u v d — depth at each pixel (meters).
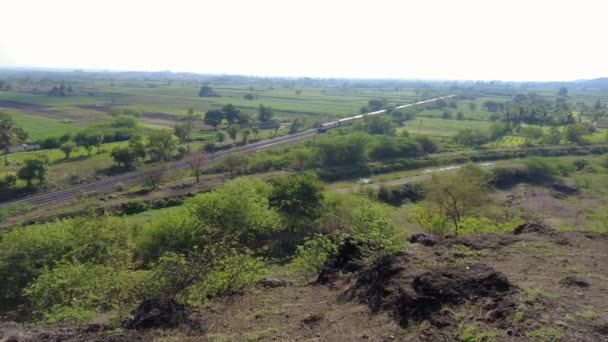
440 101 181.38
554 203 58.91
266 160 74.12
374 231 18.91
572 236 18.97
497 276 12.61
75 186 61.38
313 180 45.12
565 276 13.79
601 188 67.88
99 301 17.30
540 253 16.50
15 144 79.94
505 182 70.62
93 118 126.88
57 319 14.86
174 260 16.70
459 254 16.39
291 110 157.38
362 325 12.31
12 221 46.50
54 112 135.62
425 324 11.42
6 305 24.16
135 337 12.20
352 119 122.38
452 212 36.31
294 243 40.59
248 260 18.22
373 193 61.34
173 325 13.14
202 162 72.88
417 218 34.91
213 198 35.47
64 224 31.61
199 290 15.91
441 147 92.56
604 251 16.89
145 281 16.55
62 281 17.78
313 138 92.44
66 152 75.75
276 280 17.69
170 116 135.00
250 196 37.59
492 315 11.23
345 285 16.03
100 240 30.02
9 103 154.25
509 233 21.78
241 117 121.25
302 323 13.01
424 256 16.25
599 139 98.94
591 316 10.88
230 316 14.06
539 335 10.16
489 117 140.75
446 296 12.16
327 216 42.91
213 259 17.34
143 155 73.50
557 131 100.69
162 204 54.84
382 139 86.88
